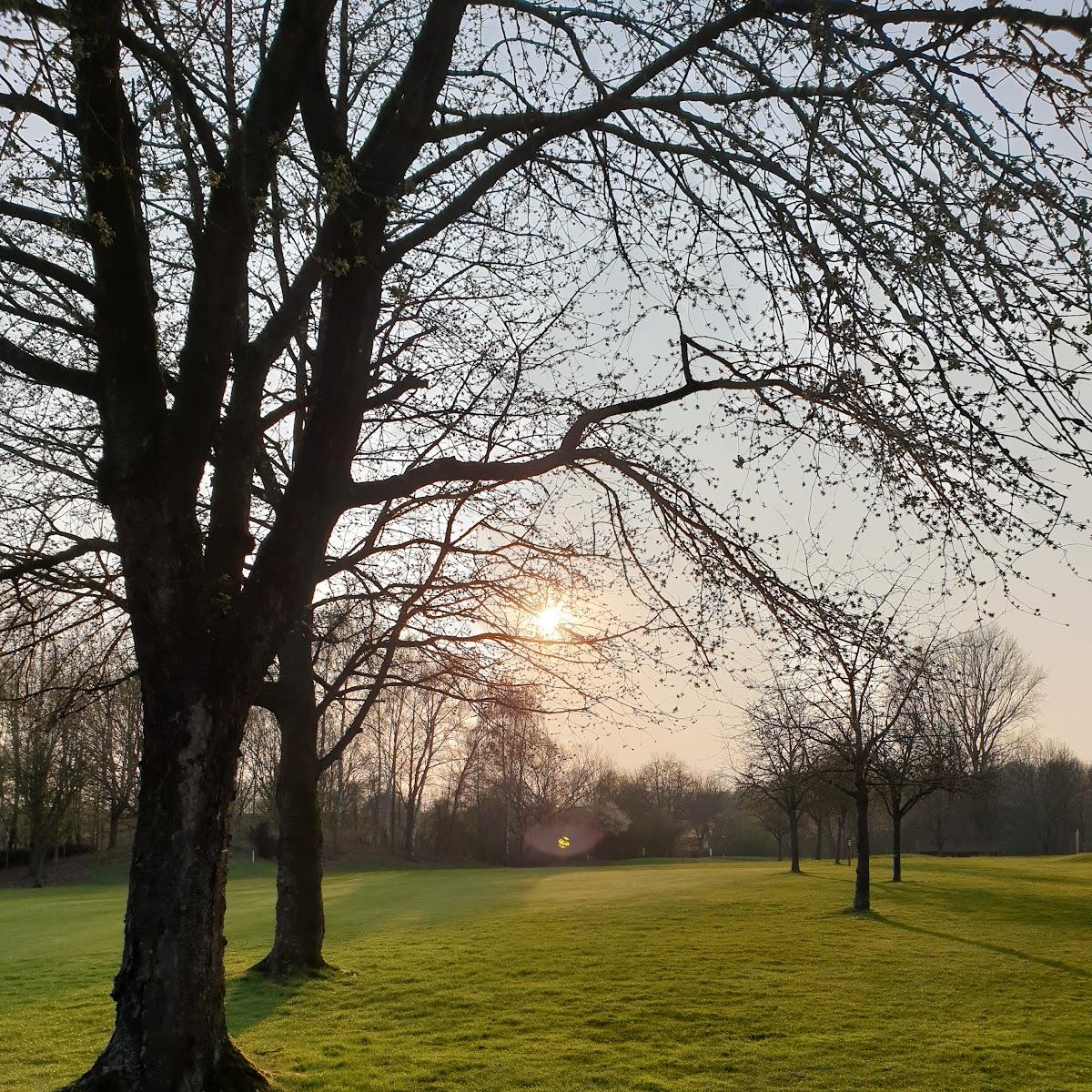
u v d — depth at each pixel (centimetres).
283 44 880
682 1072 1157
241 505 970
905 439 839
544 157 1075
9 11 645
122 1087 749
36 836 5984
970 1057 1230
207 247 880
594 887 4116
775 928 2481
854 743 3073
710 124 951
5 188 824
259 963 1814
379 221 914
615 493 1158
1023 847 9556
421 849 8412
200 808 802
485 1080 1108
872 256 838
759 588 969
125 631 1402
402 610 1655
